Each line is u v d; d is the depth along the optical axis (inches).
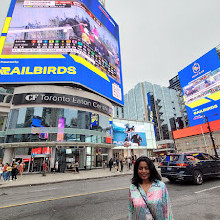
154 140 1537.9
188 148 1806.1
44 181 466.3
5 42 895.7
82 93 938.7
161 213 61.7
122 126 1391.5
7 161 742.5
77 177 542.6
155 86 4822.8
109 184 362.6
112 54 1317.7
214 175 324.8
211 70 1782.7
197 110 1873.8
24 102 810.2
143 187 70.0
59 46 934.4
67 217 157.6
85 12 1123.9
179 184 307.4
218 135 1505.9
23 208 193.8
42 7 1019.9
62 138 797.2
